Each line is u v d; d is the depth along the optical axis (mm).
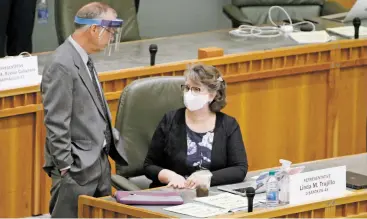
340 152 16672
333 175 10203
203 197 10609
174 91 12359
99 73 13938
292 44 16531
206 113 11648
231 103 15266
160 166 11812
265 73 15438
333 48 16109
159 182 11680
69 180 11219
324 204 9875
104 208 9719
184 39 17422
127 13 18547
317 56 16016
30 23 18781
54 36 22203
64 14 17406
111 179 11969
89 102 11242
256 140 15695
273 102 15719
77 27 11258
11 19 18625
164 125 11727
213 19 24203
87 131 11242
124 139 12156
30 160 13711
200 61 14820
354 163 12320
